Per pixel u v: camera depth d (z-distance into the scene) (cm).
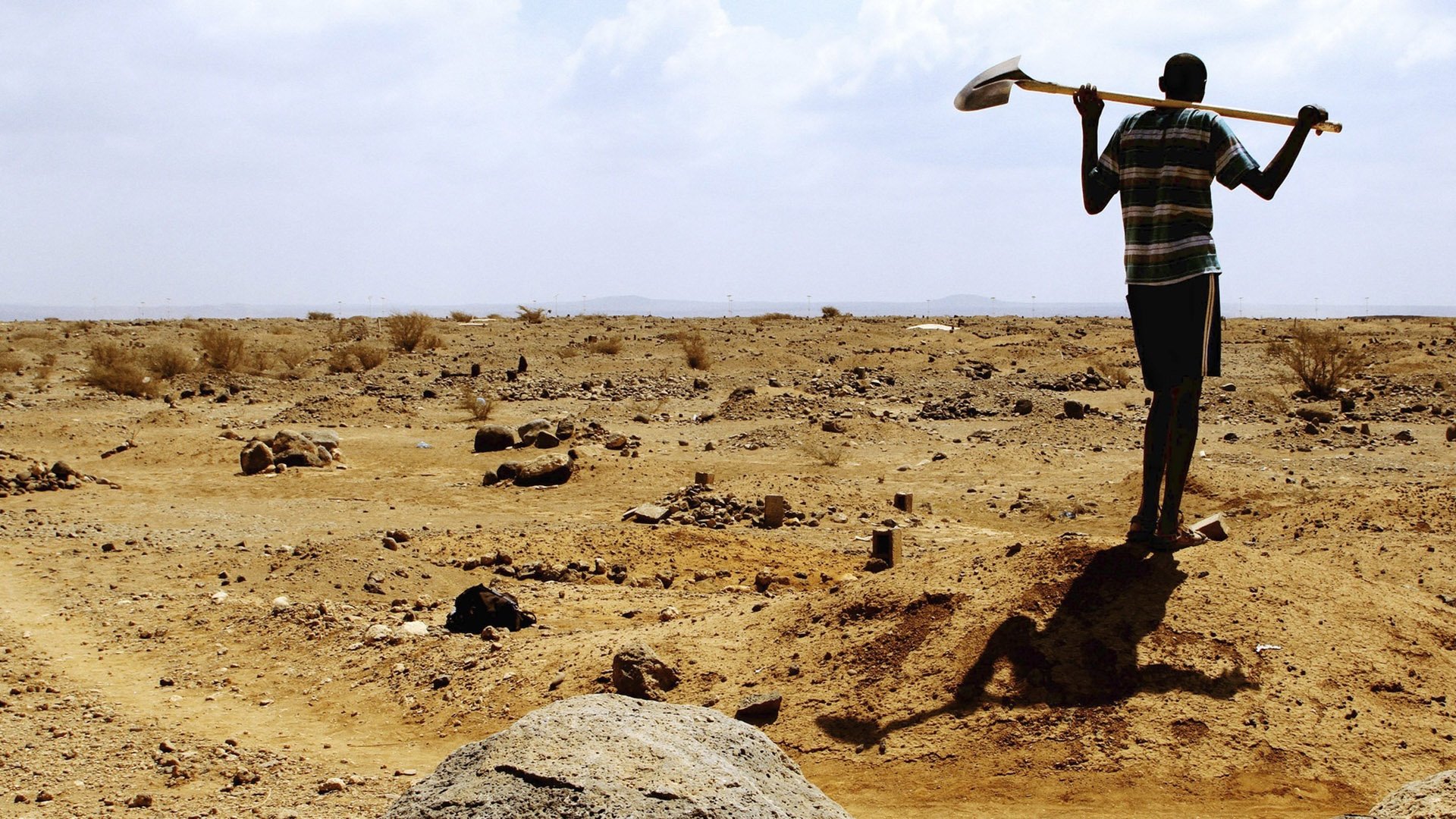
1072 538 801
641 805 348
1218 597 726
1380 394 2756
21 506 1733
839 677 752
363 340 4138
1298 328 3894
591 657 859
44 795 675
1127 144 681
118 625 1091
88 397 2997
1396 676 684
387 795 678
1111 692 673
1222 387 2875
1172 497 739
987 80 679
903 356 3662
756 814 357
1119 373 3250
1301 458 1994
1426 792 397
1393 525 1232
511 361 3612
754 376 3331
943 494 1800
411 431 2505
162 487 1922
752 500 1675
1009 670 700
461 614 1048
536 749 376
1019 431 2350
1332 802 593
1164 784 613
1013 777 632
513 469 1936
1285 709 652
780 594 1203
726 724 419
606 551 1398
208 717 846
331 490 1898
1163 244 671
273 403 3017
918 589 802
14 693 885
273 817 638
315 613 1079
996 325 4559
